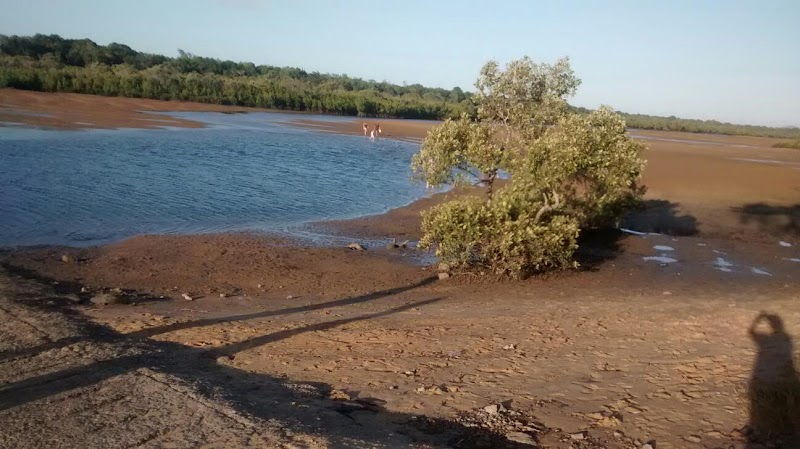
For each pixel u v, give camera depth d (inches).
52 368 261.0
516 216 616.4
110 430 198.7
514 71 666.2
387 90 5757.9
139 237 685.3
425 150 660.7
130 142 1491.1
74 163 1122.7
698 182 1301.7
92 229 712.4
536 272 628.1
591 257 708.0
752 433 218.8
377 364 302.5
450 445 212.5
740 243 819.4
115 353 288.5
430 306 470.9
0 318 340.5
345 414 234.7
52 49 4121.6
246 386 261.3
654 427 227.1
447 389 266.4
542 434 223.8
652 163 1584.6
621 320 396.8
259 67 5718.5
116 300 443.8
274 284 554.3
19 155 1140.5
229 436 194.2
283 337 351.9
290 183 1140.5
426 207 1003.9
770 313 404.8
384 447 195.9
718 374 277.9
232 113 3051.2
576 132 617.9
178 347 321.7
